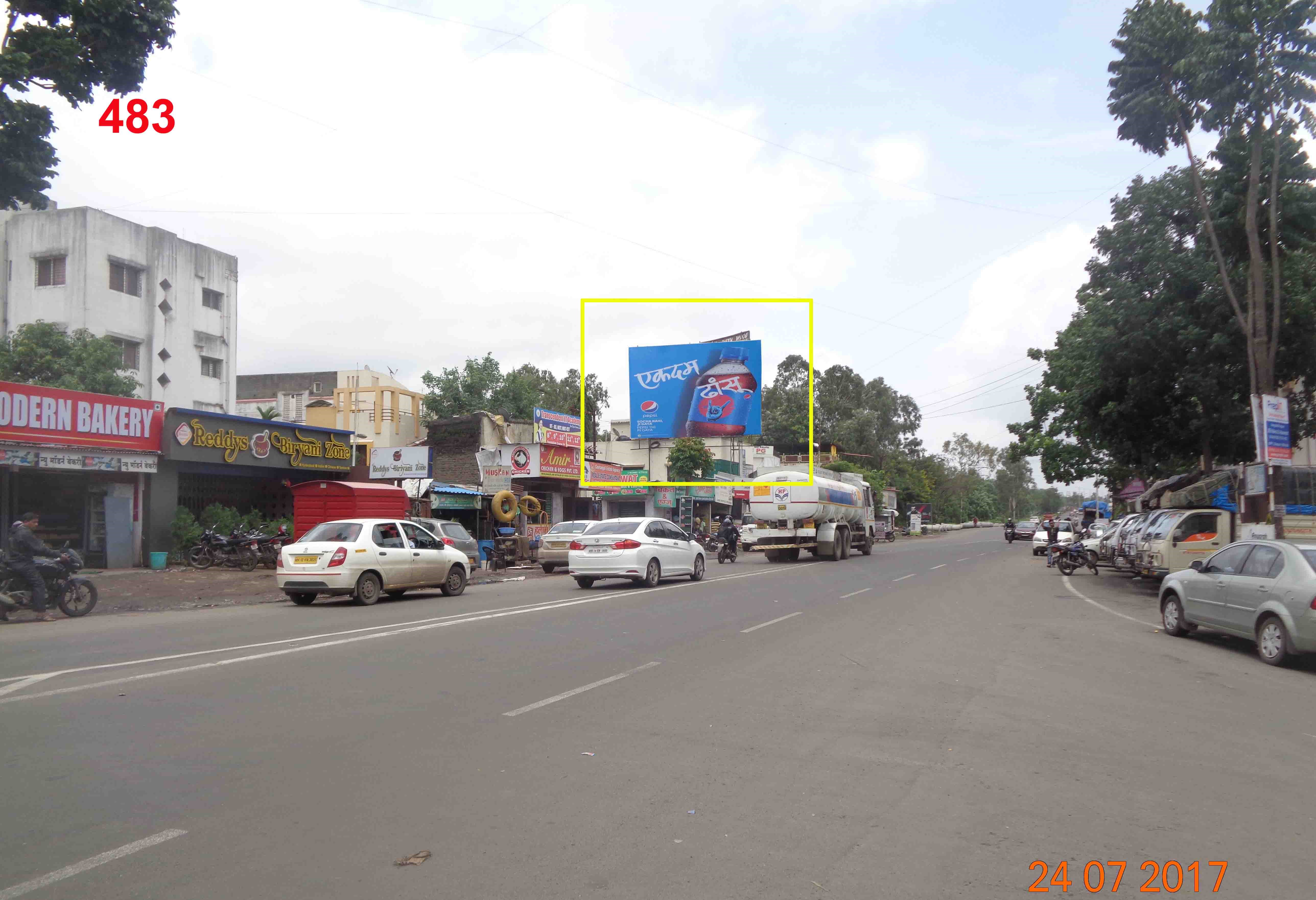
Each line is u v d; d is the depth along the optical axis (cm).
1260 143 1888
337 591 1594
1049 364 3494
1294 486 1925
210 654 1034
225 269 3975
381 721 720
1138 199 2250
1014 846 481
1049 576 2747
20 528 1412
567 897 407
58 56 1473
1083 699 874
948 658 1105
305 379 6016
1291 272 2064
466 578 1900
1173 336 2180
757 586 2114
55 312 3331
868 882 431
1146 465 2717
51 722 707
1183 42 1897
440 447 3831
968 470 11850
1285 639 1071
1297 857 473
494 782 571
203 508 2608
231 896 403
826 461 6525
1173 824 520
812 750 661
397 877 425
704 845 473
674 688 875
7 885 411
